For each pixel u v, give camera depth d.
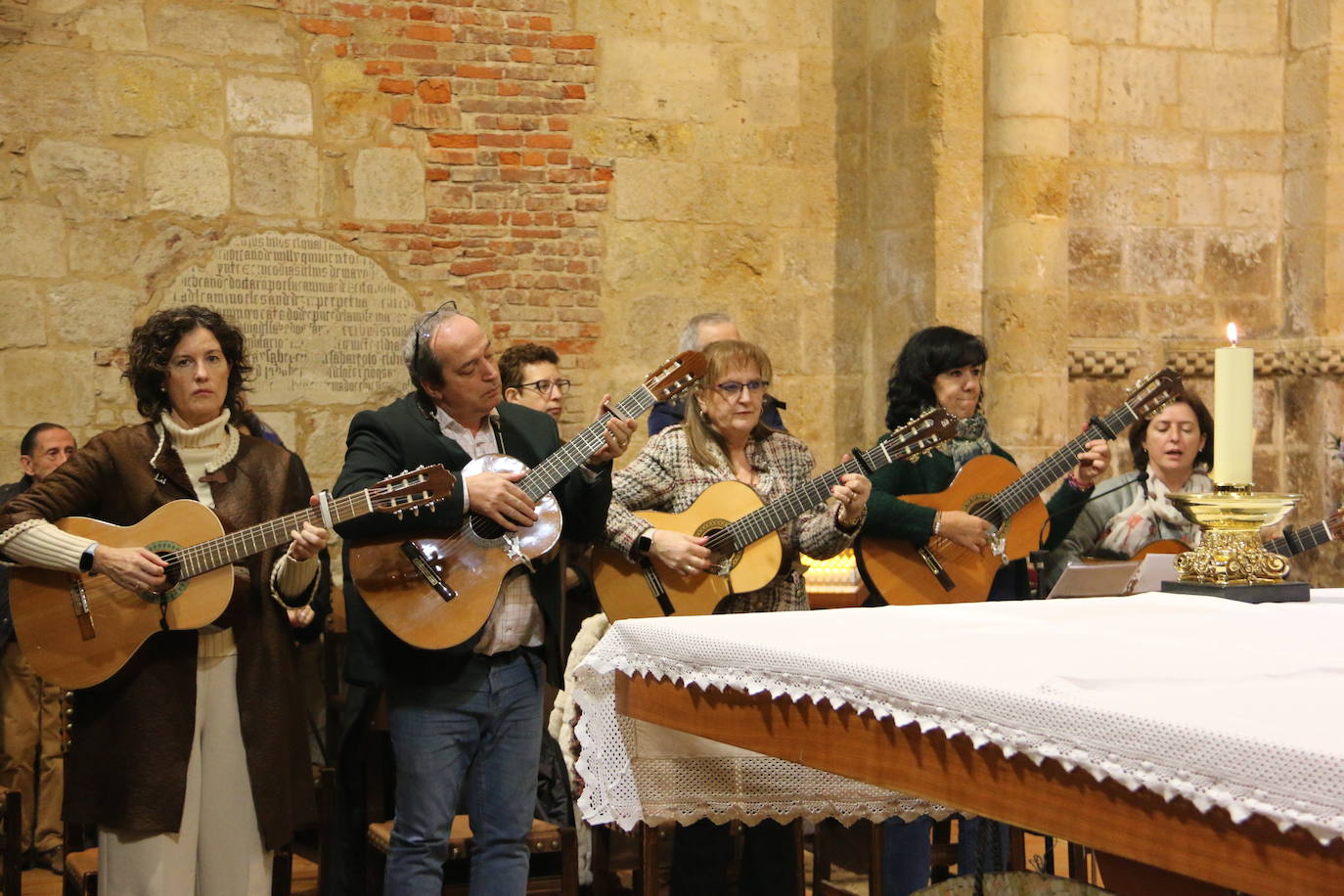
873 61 7.17
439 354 3.36
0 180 5.84
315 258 6.38
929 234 6.78
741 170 7.08
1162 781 1.23
